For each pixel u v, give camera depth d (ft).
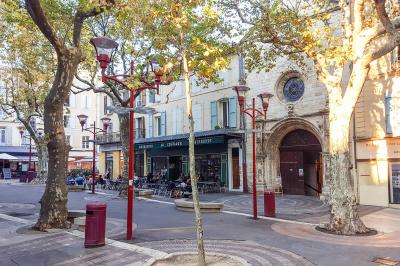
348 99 34.19
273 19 37.55
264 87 70.08
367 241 29.91
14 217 42.19
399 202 50.85
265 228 35.42
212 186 76.95
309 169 70.03
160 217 42.29
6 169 132.67
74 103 159.02
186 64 23.73
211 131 74.74
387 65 52.44
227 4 39.86
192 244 28.35
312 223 38.47
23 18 40.57
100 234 27.55
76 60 34.94
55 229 33.45
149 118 98.99
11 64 74.23
